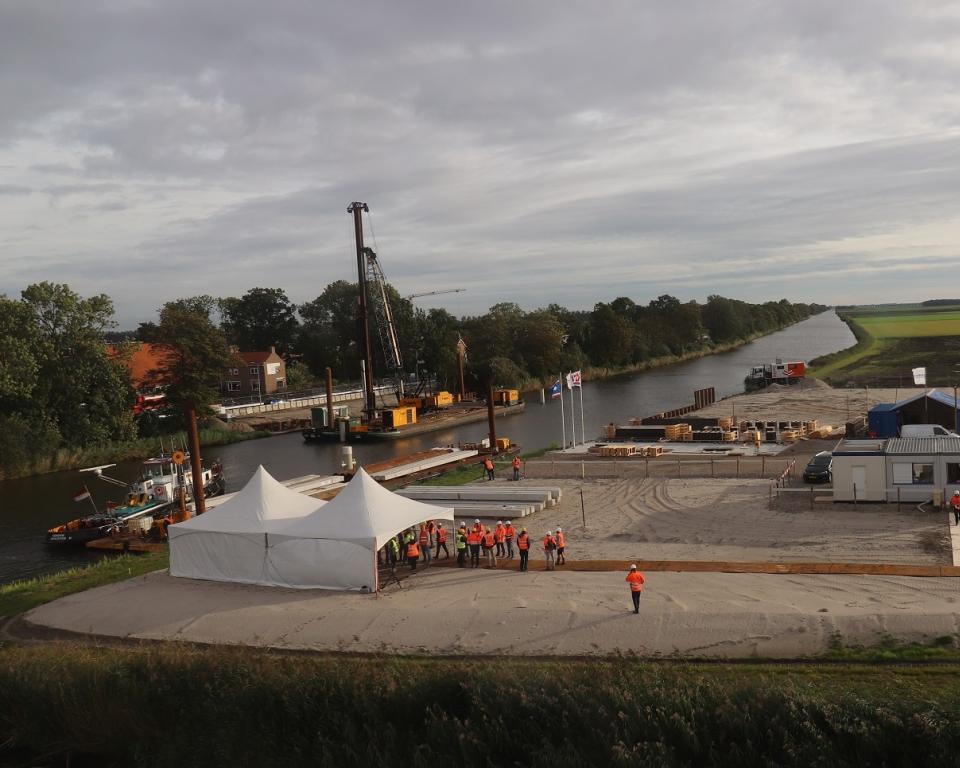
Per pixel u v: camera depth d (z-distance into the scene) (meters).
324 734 18.73
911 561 30.00
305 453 87.25
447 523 41.38
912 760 15.76
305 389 143.12
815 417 81.25
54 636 28.05
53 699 20.80
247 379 139.88
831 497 41.31
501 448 74.12
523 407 118.62
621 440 71.19
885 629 22.72
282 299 175.75
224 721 19.27
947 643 21.78
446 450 72.31
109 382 90.62
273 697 19.33
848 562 30.25
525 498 44.91
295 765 18.36
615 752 16.39
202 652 22.70
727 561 31.47
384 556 34.62
